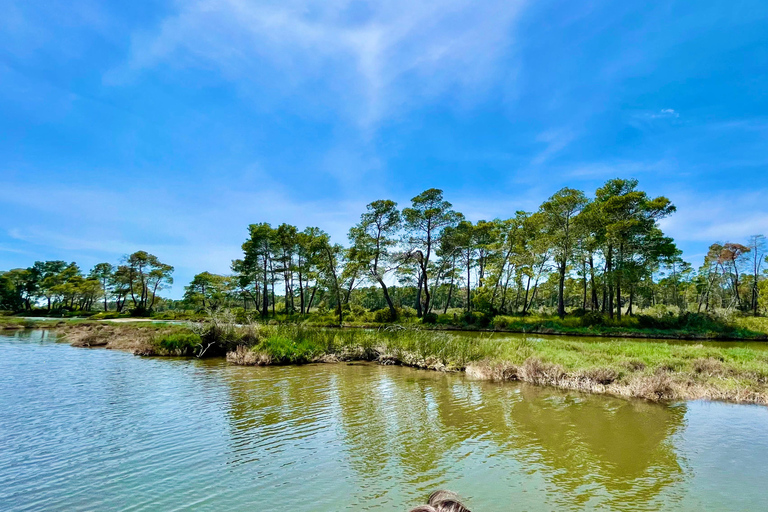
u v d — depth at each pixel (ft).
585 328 121.29
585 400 34.45
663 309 153.48
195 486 18.58
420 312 167.84
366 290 249.96
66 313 268.82
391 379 43.75
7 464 20.99
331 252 163.94
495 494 17.78
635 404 33.04
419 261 162.09
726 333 109.09
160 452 22.68
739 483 18.84
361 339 62.28
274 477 19.53
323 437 25.20
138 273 265.34
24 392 36.91
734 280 216.33
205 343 64.23
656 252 134.10
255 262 196.65
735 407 32.14
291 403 33.24
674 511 16.31
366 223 161.99
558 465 20.94
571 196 136.67
